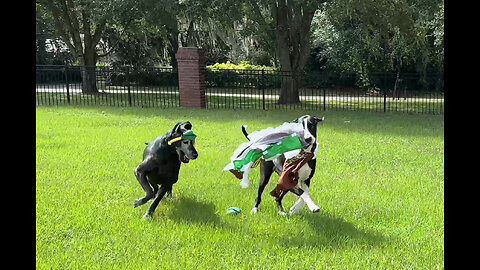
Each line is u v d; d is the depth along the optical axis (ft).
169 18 72.74
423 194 23.63
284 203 22.04
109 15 69.05
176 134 19.17
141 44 103.76
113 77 96.53
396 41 76.07
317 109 60.95
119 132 40.06
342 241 17.52
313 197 22.90
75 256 16.16
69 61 115.44
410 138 38.93
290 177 18.19
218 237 17.72
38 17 104.94
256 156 19.22
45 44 114.42
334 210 21.08
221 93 77.56
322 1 59.11
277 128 18.97
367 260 15.98
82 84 77.71
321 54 94.27
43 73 91.81
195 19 68.23
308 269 15.38
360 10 57.67
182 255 16.29
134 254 16.30
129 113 53.06
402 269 15.43
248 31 65.51
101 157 30.66
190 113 53.67
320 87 99.19
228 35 99.35
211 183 25.20
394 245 17.22
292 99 68.44
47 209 20.68
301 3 58.85
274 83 92.58
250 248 16.92
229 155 31.68
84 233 18.24
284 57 67.36
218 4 60.03
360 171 28.27
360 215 20.54
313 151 18.52
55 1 73.67
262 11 75.66
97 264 15.53
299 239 17.75
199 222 19.16
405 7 60.23
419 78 81.61
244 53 104.73
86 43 78.59
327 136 39.42
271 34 70.08
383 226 19.34
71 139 36.68
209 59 106.73
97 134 38.99
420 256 16.35
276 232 18.44
